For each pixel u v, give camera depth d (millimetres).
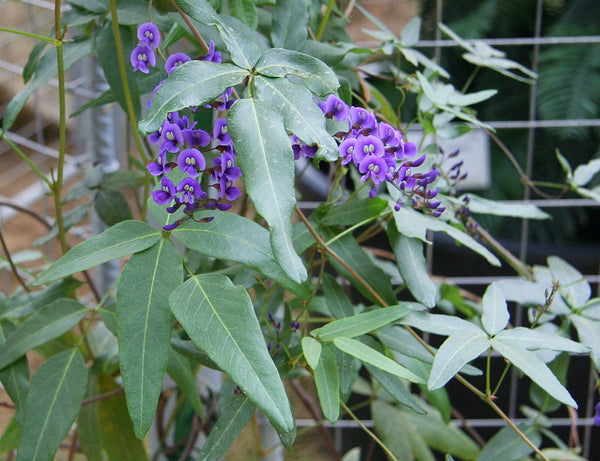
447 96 438
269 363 286
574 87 770
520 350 333
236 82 295
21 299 425
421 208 378
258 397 279
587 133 778
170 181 311
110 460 476
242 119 285
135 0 406
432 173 350
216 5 384
